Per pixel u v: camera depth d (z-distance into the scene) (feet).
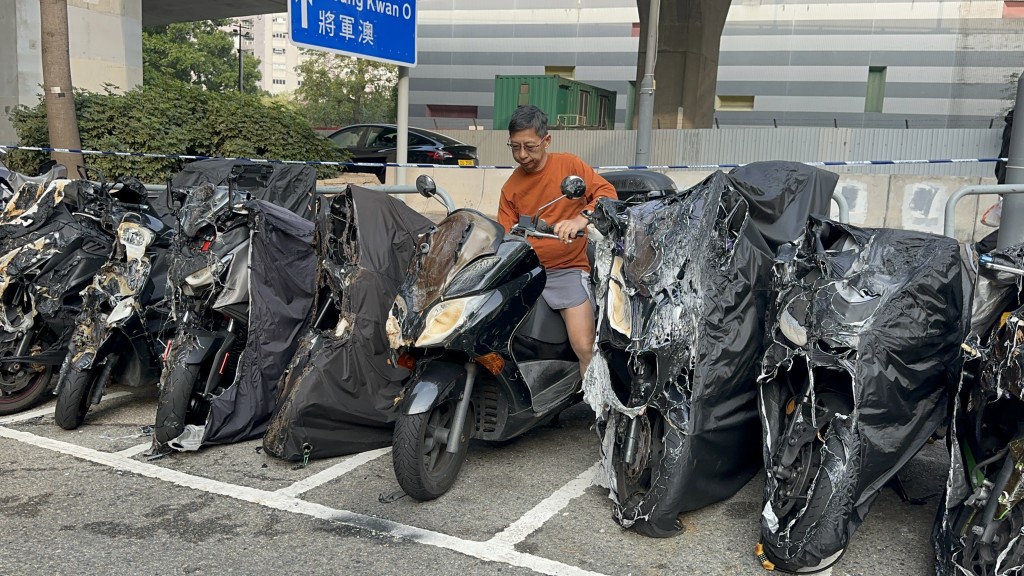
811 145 57.57
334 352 15.66
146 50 157.99
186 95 43.70
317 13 22.40
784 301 12.12
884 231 12.67
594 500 14.33
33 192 18.80
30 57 50.08
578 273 15.81
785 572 11.78
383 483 15.05
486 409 15.11
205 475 15.34
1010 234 22.38
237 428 16.57
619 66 127.24
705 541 12.79
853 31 111.24
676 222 12.88
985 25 72.08
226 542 12.69
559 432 17.89
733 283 13.10
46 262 18.47
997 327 11.13
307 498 14.35
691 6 81.35
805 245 12.55
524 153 15.75
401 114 25.98
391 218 16.70
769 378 12.22
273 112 46.11
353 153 56.65
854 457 11.40
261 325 16.71
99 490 14.60
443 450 14.69
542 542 12.75
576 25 128.47
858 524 11.63
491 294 13.71
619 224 13.15
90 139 40.47
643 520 12.60
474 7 132.57
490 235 14.11
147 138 41.19
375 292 16.05
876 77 111.24
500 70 132.98
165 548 12.48
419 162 54.24
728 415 12.80
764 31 114.42
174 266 16.31
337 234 16.52
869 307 11.72
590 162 64.18
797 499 11.85
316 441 15.70
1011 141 22.66
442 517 13.62
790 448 11.84
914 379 12.02
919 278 12.09
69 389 17.29
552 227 14.42
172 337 17.25
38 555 12.20
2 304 18.40
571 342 15.75
